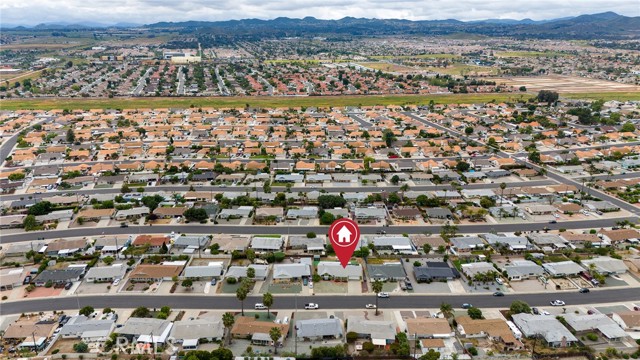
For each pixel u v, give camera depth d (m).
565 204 182.12
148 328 109.25
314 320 113.00
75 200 187.62
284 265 138.00
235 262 143.25
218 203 187.25
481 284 131.62
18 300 124.44
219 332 108.25
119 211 176.12
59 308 121.06
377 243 151.25
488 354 103.31
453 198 190.88
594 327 110.25
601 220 172.75
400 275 133.75
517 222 171.62
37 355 104.12
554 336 106.50
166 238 156.50
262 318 116.56
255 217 172.25
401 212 176.25
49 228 166.00
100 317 116.06
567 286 130.75
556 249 151.00
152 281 133.25
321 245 150.62
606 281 133.12
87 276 133.25
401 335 107.19
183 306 121.75
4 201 190.88
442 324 110.94
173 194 194.38
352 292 128.38
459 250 148.25
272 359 100.88
